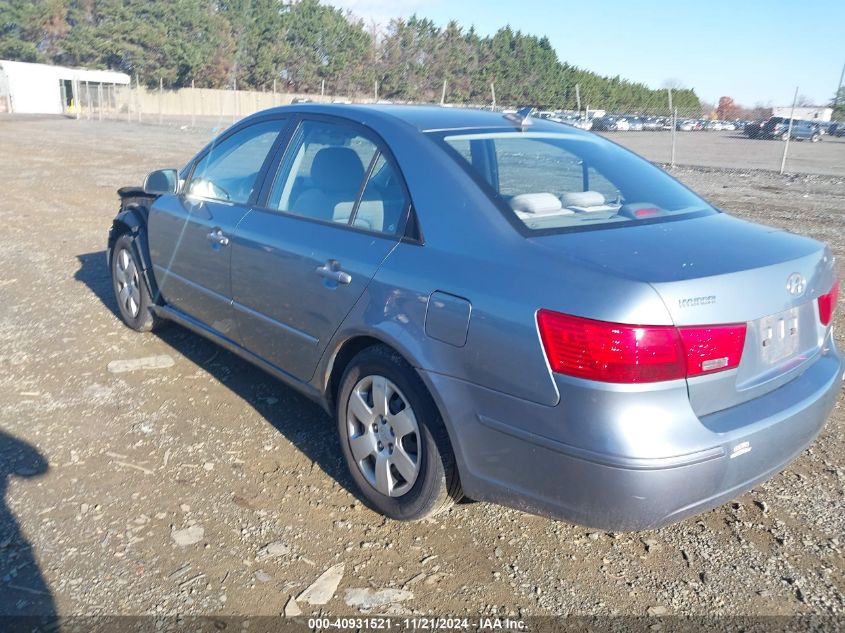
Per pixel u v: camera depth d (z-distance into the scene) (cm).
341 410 336
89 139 2564
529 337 254
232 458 370
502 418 265
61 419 408
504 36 7012
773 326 269
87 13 6444
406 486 307
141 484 345
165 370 480
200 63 6506
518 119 379
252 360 409
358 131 356
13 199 1167
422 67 6894
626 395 238
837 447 389
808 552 302
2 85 4922
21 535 305
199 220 438
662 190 351
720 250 272
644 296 237
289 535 310
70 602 268
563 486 254
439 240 296
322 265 337
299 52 7006
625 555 300
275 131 413
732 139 3938
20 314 592
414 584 281
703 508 257
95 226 959
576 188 329
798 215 1109
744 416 257
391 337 298
